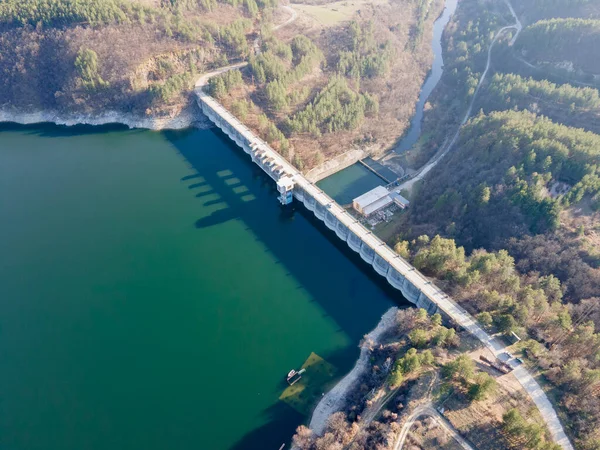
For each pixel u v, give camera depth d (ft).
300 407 386.52
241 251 540.11
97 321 456.04
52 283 492.13
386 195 596.29
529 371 368.48
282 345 438.81
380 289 504.02
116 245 537.65
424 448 320.50
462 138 650.43
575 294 418.31
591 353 362.53
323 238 567.59
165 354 428.15
